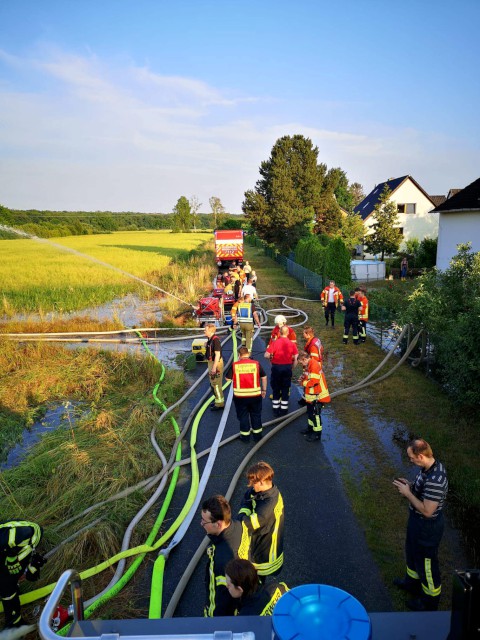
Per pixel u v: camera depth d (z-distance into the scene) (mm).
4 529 3473
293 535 4723
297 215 38406
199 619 2123
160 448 6684
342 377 9516
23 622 3674
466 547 4480
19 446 7238
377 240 35469
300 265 25578
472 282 9359
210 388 9359
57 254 44719
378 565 4266
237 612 2689
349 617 1500
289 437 6969
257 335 13297
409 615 2168
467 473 5660
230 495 5398
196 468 5992
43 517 5121
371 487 5566
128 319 16469
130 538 4727
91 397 9078
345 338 12070
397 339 10469
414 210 40844
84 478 5762
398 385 8852
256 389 6535
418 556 3543
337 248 18609
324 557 4387
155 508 5281
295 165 41375
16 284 24250
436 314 9133
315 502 5297
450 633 1783
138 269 30641
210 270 28875
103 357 11203
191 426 7461
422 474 3518
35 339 13258
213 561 2832
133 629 2107
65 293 21266
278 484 5691
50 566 4375
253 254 46562
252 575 2371
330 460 6230
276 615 1536
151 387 9484
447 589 3943
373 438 6805
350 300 11891
